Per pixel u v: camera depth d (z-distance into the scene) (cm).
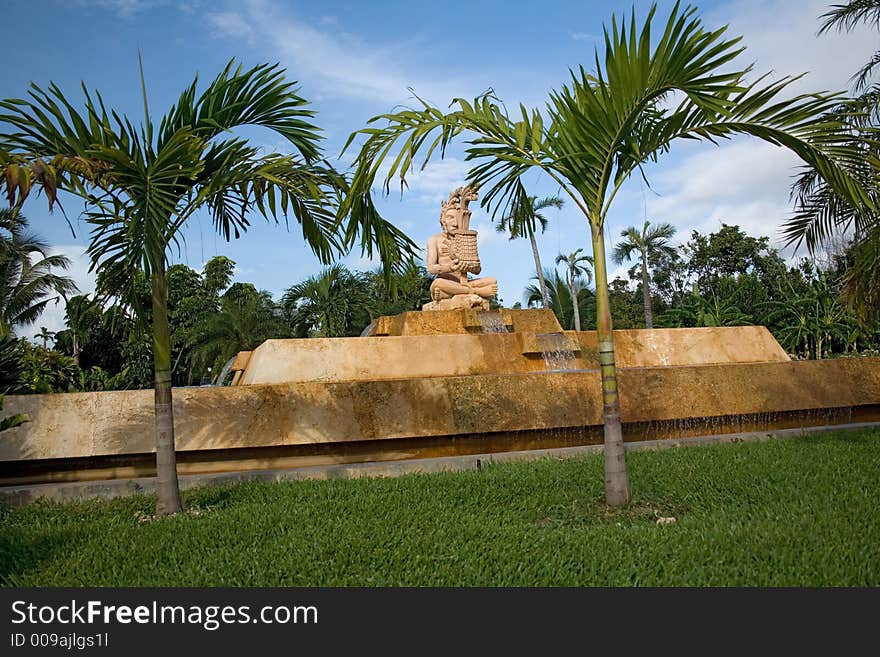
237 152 579
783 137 531
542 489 601
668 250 2978
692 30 468
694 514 508
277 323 2612
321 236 668
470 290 1011
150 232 493
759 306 2784
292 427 729
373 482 648
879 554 390
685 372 881
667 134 550
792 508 499
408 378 797
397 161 529
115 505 602
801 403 918
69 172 502
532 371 891
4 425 610
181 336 2731
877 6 891
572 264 3033
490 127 568
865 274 799
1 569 431
